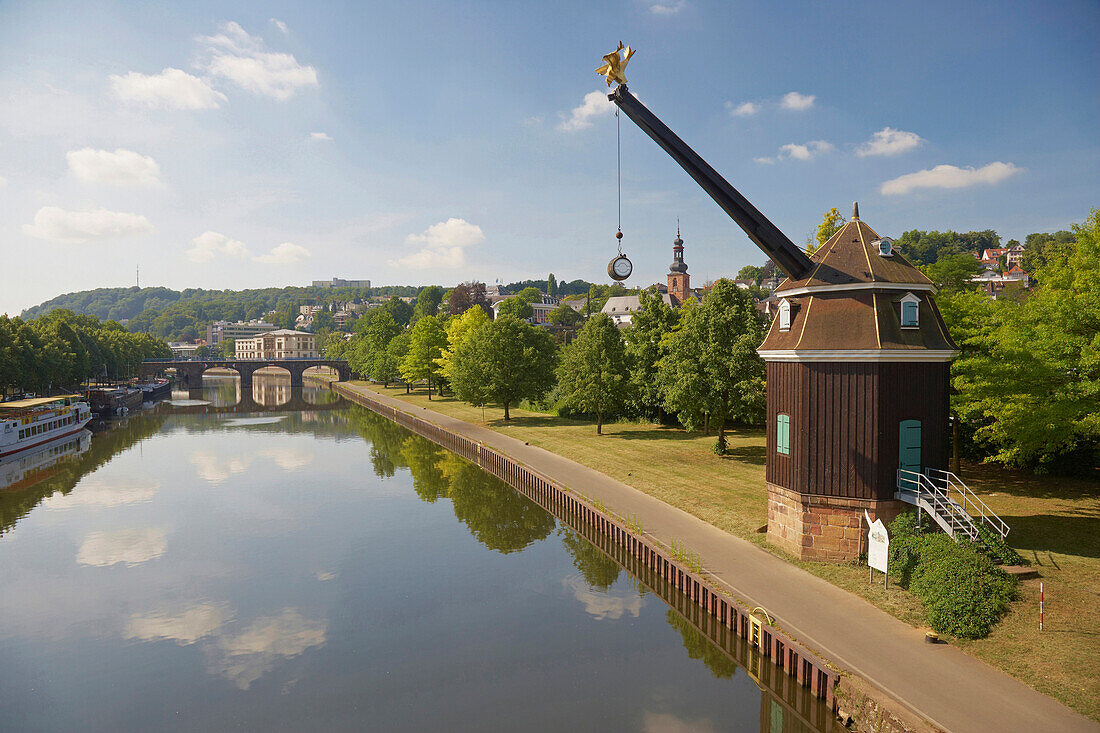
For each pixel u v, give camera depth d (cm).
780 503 2772
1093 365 2752
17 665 2338
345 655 2372
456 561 3341
